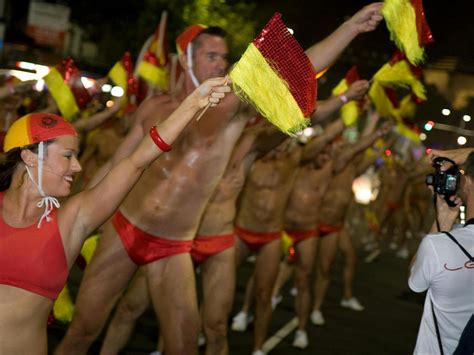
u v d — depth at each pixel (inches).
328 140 364.8
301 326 375.9
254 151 289.1
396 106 298.2
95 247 253.9
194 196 229.8
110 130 465.7
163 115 231.3
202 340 345.1
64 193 153.9
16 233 151.2
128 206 231.8
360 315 470.3
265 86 147.6
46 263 151.6
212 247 273.9
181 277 227.6
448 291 171.2
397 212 764.6
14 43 820.0
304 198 389.7
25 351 152.3
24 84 271.3
